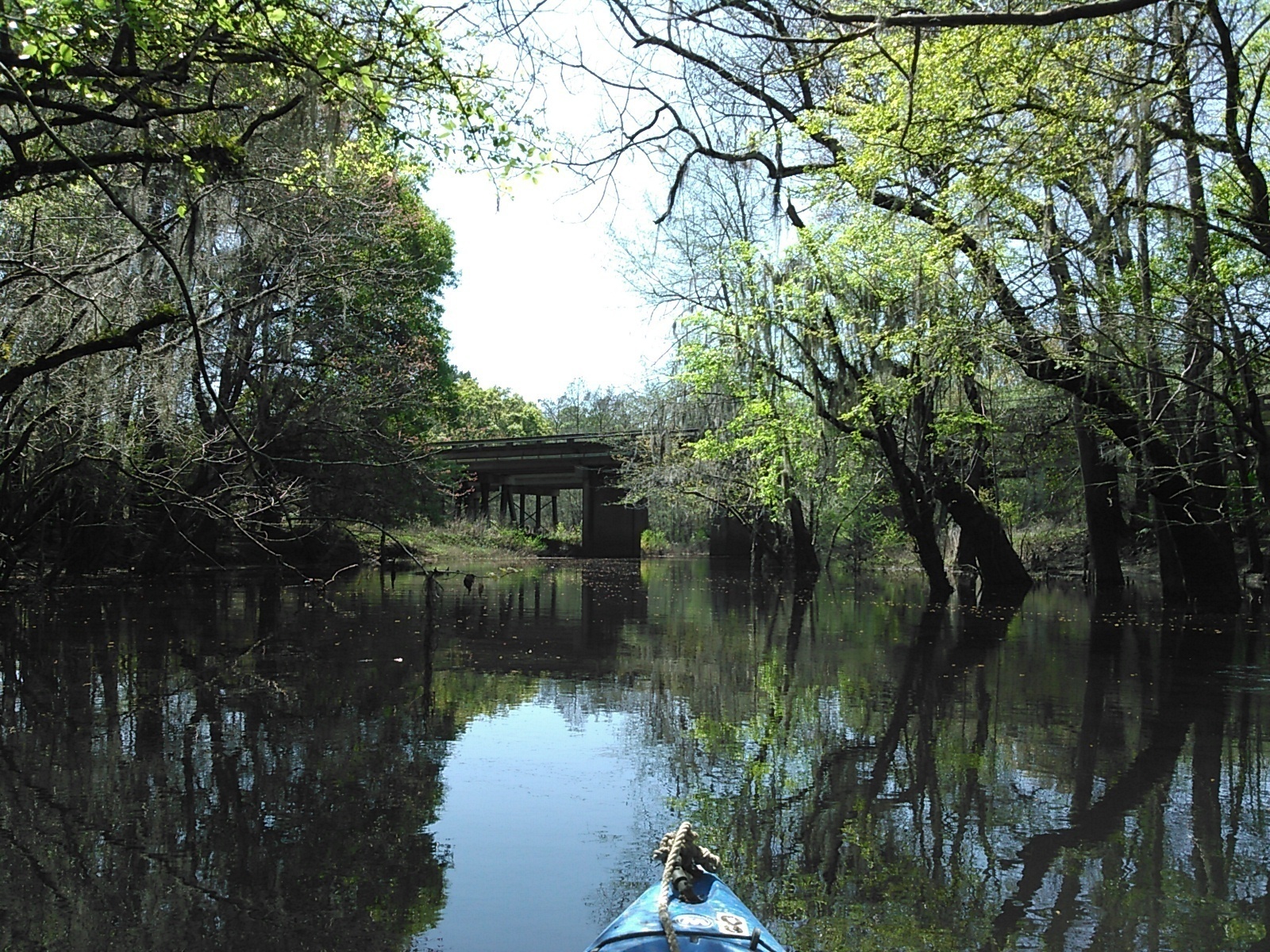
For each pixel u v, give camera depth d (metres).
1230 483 21.70
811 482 32.47
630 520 64.69
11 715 10.02
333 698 11.02
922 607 22.62
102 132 14.66
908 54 13.40
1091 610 21.47
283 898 5.71
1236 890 5.90
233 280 19.36
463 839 6.63
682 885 4.32
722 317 26.20
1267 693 11.62
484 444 60.31
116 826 6.84
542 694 11.46
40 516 21.05
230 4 9.63
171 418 18.55
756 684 12.25
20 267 13.74
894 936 5.29
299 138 14.84
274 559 32.75
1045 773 8.30
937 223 16.73
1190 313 14.55
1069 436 26.52
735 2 9.83
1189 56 13.55
